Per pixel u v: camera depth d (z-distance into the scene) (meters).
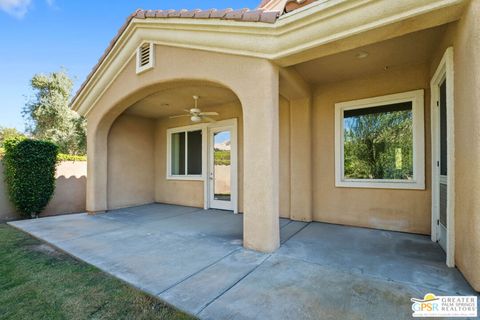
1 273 3.20
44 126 14.72
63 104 14.86
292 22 3.39
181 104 7.07
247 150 3.91
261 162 3.79
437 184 4.01
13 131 19.05
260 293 2.57
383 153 5.05
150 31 5.04
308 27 3.34
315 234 4.68
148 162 8.84
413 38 3.56
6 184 7.13
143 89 5.48
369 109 5.20
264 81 3.79
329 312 2.24
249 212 3.91
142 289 2.70
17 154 6.93
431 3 2.62
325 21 3.21
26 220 6.37
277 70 3.94
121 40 5.59
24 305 2.47
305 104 5.64
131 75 5.69
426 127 4.52
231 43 3.99
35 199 7.16
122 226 5.59
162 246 4.13
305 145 5.67
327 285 2.72
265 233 3.76
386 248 3.87
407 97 4.67
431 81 4.14
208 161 7.66
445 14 2.70
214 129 7.55
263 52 3.74
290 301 2.42
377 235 4.57
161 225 5.63
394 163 4.93
